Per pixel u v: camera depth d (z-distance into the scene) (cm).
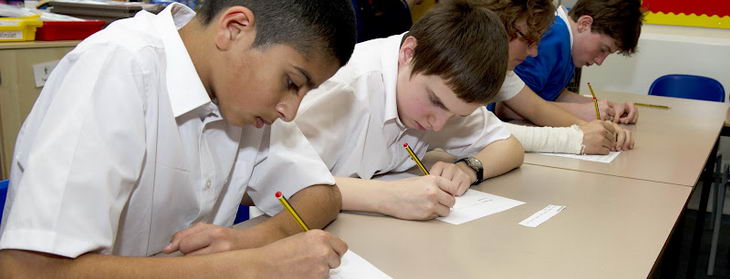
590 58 237
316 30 74
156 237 91
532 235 97
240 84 78
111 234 70
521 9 153
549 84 239
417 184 104
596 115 220
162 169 85
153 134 80
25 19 221
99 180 68
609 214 111
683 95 337
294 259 73
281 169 101
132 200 82
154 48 81
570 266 85
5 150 222
